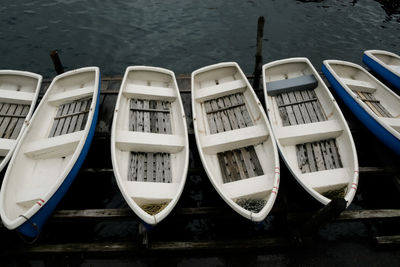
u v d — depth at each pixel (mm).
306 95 6090
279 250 4535
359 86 6379
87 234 4984
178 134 5453
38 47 8984
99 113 6203
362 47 9305
